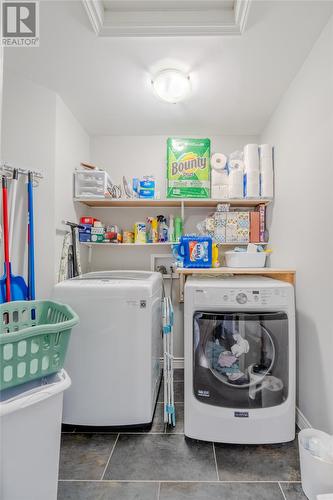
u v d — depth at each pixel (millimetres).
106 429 1570
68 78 1747
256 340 1534
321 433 1260
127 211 2494
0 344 904
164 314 1701
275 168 2059
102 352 1553
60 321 1252
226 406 1454
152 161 2512
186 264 1835
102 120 2254
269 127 2215
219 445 1459
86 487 1202
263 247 2225
